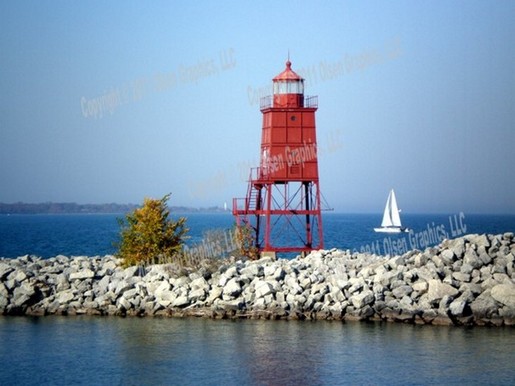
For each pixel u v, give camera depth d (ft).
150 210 238.07
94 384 145.79
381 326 186.50
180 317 197.26
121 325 188.85
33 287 205.36
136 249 232.53
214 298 198.08
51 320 195.11
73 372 152.46
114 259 241.35
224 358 160.25
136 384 145.18
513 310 186.09
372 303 192.75
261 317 194.59
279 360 159.12
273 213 257.96
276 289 198.39
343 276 202.59
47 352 165.48
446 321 187.11
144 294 203.41
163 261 229.45
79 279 210.79
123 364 156.66
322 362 157.58
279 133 259.80
